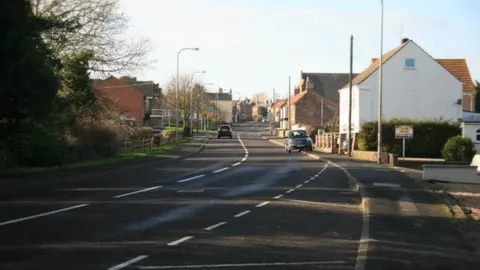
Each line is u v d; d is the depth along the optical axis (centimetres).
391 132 5138
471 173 2720
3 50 2219
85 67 3744
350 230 1285
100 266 885
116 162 3509
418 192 2130
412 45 6081
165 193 1970
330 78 12131
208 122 13338
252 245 1085
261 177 2683
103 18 3734
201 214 1488
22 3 2300
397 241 1122
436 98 6078
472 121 5316
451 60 7081
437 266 910
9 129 2816
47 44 3006
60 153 3041
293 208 1644
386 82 6056
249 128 15300
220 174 2842
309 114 11075
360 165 3669
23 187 2088
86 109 3812
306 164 3688
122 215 1446
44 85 2569
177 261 933
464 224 1410
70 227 1251
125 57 3950
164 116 12569
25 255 957
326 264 927
